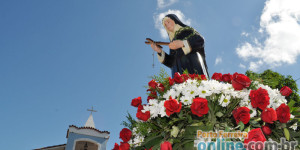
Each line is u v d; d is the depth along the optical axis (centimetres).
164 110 216
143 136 236
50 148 1500
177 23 577
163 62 577
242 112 194
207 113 208
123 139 246
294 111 228
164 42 562
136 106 268
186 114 213
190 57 538
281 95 238
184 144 197
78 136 1529
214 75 271
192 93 216
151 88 262
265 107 199
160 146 194
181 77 266
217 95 216
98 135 1570
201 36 532
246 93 215
